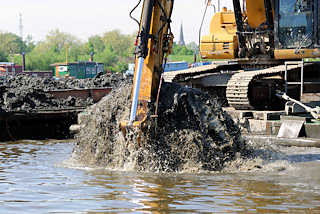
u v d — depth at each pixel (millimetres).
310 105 24016
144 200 11422
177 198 11617
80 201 11312
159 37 17438
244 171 15727
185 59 177875
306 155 18766
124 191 12453
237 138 17750
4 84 35094
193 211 10352
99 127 17594
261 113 24641
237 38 27344
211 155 16406
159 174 15180
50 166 16922
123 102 17672
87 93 34656
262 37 26469
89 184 13422
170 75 31250
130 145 16312
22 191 12469
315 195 11984
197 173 15367
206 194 12094
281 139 21500
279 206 10789
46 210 10477
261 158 17688
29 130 29703
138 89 16500
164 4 17547
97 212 10281
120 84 19109
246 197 11734
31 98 31750
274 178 14430
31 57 194375
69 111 30234
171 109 16922
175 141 16359
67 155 20062
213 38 27359
